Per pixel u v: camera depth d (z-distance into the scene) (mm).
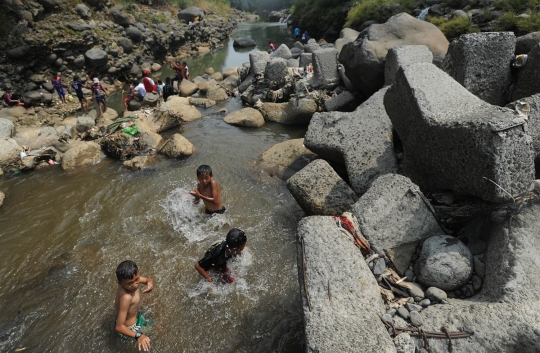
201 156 8250
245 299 4414
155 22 22047
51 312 4391
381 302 3217
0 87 12758
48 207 6629
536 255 3135
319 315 2963
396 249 3822
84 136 9625
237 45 27594
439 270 3434
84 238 5664
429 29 9109
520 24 9898
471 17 11711
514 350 2707
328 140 6250
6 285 4836
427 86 4277
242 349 3846
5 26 13391
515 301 2951
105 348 3939
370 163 5707
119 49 16859
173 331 4047
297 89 10703
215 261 4395
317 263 3314
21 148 8523
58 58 14500
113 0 19625
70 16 15641
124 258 5180
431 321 3025
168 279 4758
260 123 10125
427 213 3910
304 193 5527
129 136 8703
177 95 13117
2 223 6230
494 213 3611
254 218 5918
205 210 6066
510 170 3287
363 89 9461
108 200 6680
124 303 3637
